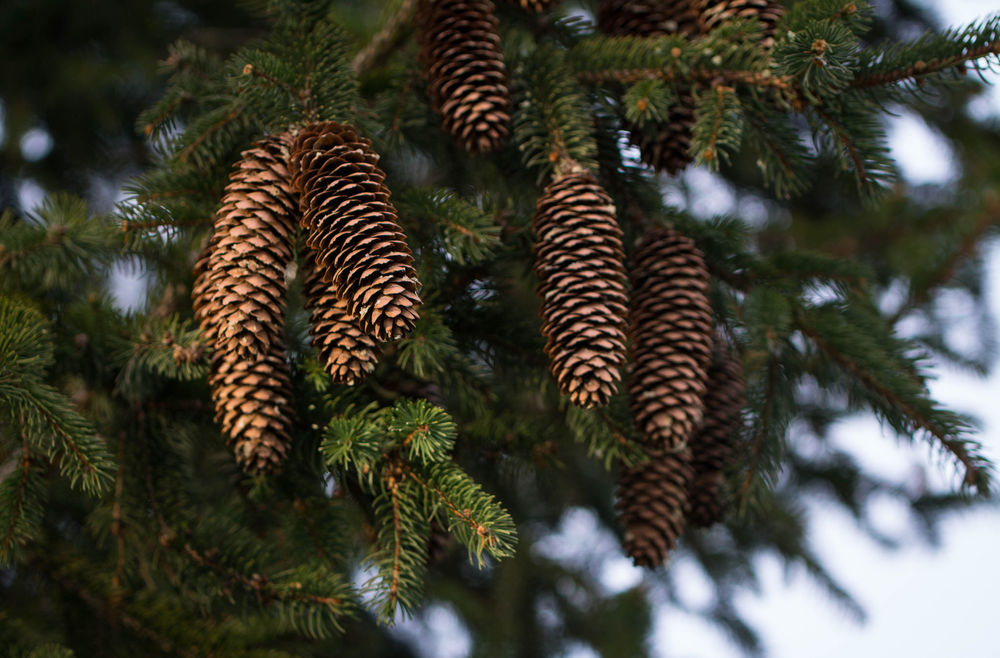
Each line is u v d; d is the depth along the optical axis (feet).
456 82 11.27
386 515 11.12
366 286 10.89
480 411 11.43
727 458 11.43
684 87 11.35
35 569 11.53
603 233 11.12
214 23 16.94
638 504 11.29
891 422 11.44
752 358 11.55
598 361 11.03
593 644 14.61
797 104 11.22
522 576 14.55
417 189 11.26
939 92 11.22
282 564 11.33
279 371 11.11
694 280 11.27
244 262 10.96
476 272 11.41
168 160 11.33
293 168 11.02
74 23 15.83
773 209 18.33
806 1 11.16
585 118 11.36
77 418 11.09
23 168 14.88
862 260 18.08
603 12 11.57
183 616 11.50
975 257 13.65
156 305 11.57
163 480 11.39
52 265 11.37
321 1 11.30
